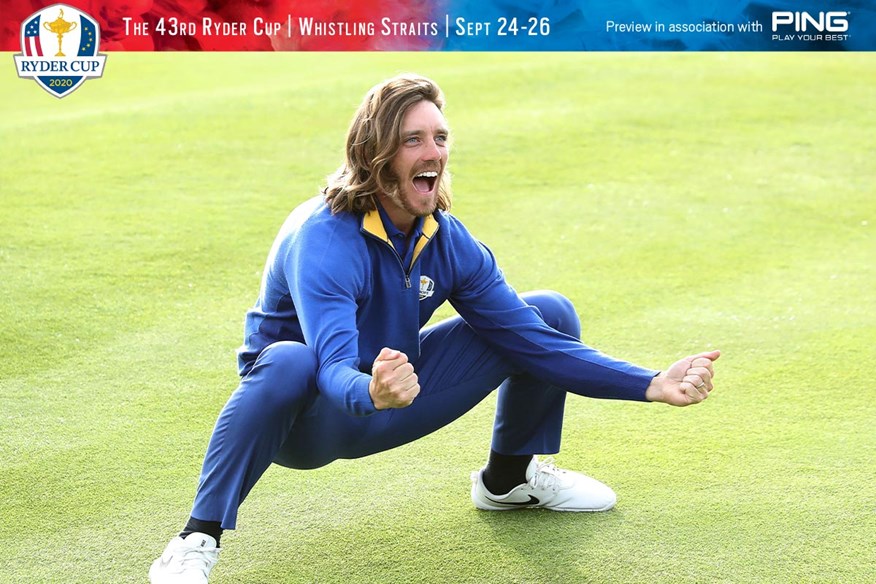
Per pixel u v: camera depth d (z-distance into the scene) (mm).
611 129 28922
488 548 10430
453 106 30656
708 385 9234
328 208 9273
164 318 16984
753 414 13805
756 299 18297
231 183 24062
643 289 18703
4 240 20094
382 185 9078
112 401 14039
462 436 13156
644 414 13797
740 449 12750
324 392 8578
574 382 9750
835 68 36500
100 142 26875
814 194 24453
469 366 10023
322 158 26016
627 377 9508
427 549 10430
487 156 26297
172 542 9062
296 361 8898
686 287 18859
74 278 18422
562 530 10781
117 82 34594
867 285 19062
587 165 25953
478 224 21812
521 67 35219
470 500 11461
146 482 11836
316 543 10562
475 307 9891
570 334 10562
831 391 14562
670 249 20781
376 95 9047
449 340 10070
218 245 20250
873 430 13281
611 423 13523
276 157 26047
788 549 10383
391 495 11586
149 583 9781
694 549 10398
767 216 22922
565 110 30547
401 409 9758
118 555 10289
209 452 9070
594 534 10695
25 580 9820
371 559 10242
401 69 35438
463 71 34781
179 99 31328
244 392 8945
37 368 15023
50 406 13820
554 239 21109
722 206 23453
